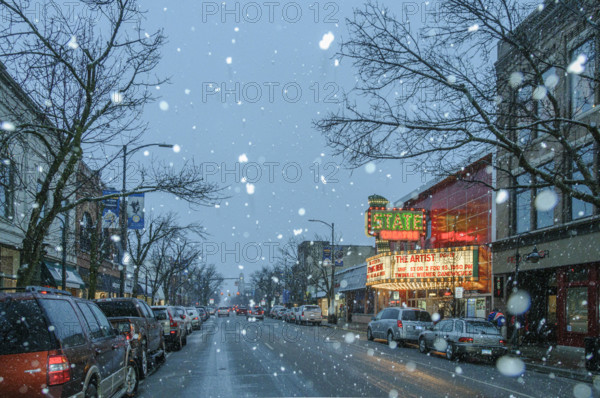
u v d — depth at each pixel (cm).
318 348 2138
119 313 1358
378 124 1276
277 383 1205
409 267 3153
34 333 610
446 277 2941
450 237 3338
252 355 1852
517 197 2497
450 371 1462
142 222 2114
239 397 1033
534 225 2303
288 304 7425
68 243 2220
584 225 1970
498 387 1180
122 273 2072
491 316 2289
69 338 663
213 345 2314
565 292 2131
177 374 1382
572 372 1420
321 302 7000
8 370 589
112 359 837
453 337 1759
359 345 2350
